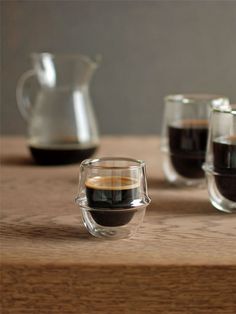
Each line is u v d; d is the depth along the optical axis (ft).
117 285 1.74
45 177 2.62
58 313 1.76
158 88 3.76
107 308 1.75
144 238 1.93
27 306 1.76
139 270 1.73
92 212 1.91
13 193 2.39
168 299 1.74
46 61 2.79
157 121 3.79
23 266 1.74
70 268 1.73
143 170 1.96
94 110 3.78
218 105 2.39
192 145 2.43
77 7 3.65
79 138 2.81
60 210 2.19
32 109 3.11
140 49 3.70
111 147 3.20
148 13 3.66
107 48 3.70
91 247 1.86
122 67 3.73
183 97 2.58
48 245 1.87
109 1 3.64
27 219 2.10
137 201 1.92
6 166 2.81
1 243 1.89
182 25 3.67
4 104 3.79
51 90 2.81
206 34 3.68
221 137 2.13
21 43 3.70
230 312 1.75
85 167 1.96
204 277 1.73
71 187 2.48
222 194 2.13
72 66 2.80
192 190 2.44
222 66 3.73
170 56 3.72
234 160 2.09
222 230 1.99
